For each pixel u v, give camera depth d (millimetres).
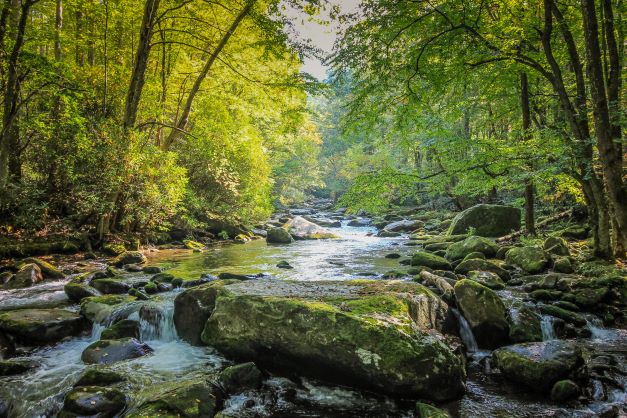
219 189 19219
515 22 8789
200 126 17609
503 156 9219
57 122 11578
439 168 12047
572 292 7219
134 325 6305
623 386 4512
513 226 14664
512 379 4680
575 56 8070
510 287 8125
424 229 20047
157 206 13820
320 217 31672
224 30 14836
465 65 9305
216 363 5348
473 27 8523
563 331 6051
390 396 4371
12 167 12797
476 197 21609
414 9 8070
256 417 4117
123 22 14680
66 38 12320
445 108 12133
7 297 8133
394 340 4449
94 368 5195
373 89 9070
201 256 13664
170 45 15539
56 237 12453
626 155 9305
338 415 4160
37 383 4805
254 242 18125
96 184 12328
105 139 12008
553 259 9258
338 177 48406
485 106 15812
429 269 9492
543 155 8719
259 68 15930
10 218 11750
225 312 5469
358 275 9945
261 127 27328
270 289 6344
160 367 5230
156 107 15141
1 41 9266
